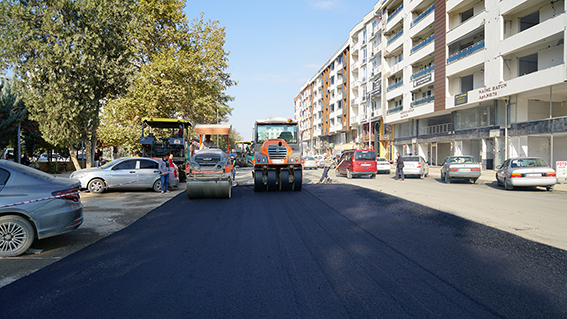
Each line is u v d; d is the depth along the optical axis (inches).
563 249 223.5
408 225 302.8
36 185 231.9
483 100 1047.0
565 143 898.7
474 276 174.9
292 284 167.3
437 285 163.5
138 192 586.6
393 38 1660.9
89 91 727.7
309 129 3457.2
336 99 2573.8
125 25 775.1
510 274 177.2
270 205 431.8
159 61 1108.5
